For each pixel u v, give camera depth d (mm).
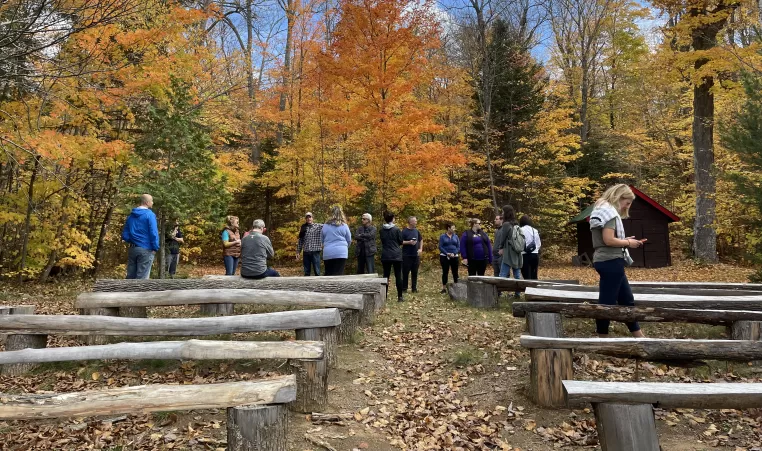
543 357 4324
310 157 17672
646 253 18531
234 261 10711
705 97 17141
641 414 3082
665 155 23516
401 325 7207
